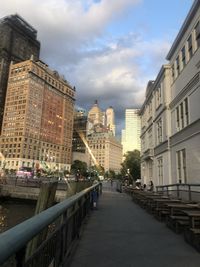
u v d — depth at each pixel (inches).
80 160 4945.9
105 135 5241.1
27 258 106.0
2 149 5541.3
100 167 4549.7
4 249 70.0
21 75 5733.3
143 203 682.8
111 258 245.0
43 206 178.7
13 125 5556.1
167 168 1010.7
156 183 1196.5
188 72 818.2
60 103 6176.2
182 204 417.1
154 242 309.7
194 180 741.3
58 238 172.7
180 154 878.4
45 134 5792.3
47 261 138.9
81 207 354.6
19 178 2105.1
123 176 3014.3
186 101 837.8
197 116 736.3
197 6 754.8
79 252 261.3
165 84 1044.5
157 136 1199.6
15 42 6919.3
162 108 1083.9
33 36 7519.7
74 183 385.4
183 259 245.4
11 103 5718.5
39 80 5787.4
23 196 1657.2
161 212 448.1
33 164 4958.2
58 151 5871.1
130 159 2783.0
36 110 5654.5
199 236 275.4
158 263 233.0
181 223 325.7
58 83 6220.5
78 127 5826.8
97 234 348.8
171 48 984.3
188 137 792.9
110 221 458.3
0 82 6353.3
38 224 102.1
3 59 6520.7
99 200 938.7
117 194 1357.0
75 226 284.0
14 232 82.7
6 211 1451.8
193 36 788.6
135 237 334.6
